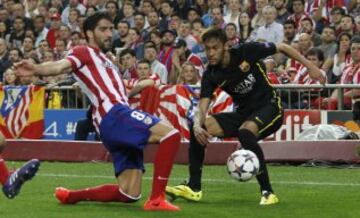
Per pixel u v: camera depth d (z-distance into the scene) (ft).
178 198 76.84
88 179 93.35
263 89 75.41
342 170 98.37
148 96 113.39
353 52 116.78
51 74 67.41
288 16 145.79
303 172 96.84
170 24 150.00
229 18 150.61
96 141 114.73
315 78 75.66
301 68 119.96
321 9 143.84
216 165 106.11
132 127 69.82
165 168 69.87
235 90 75.00
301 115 109.91
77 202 74.13
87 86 70.85
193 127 74.95
